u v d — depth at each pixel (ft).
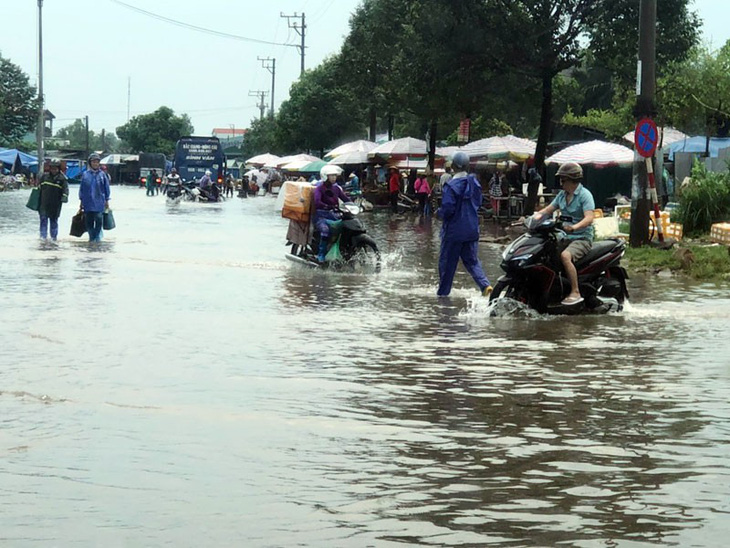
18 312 41.88
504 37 127.24
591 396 26.73
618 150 124.16
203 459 20.36
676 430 23.07
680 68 148.36
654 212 71.72
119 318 40.60
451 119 183.73
